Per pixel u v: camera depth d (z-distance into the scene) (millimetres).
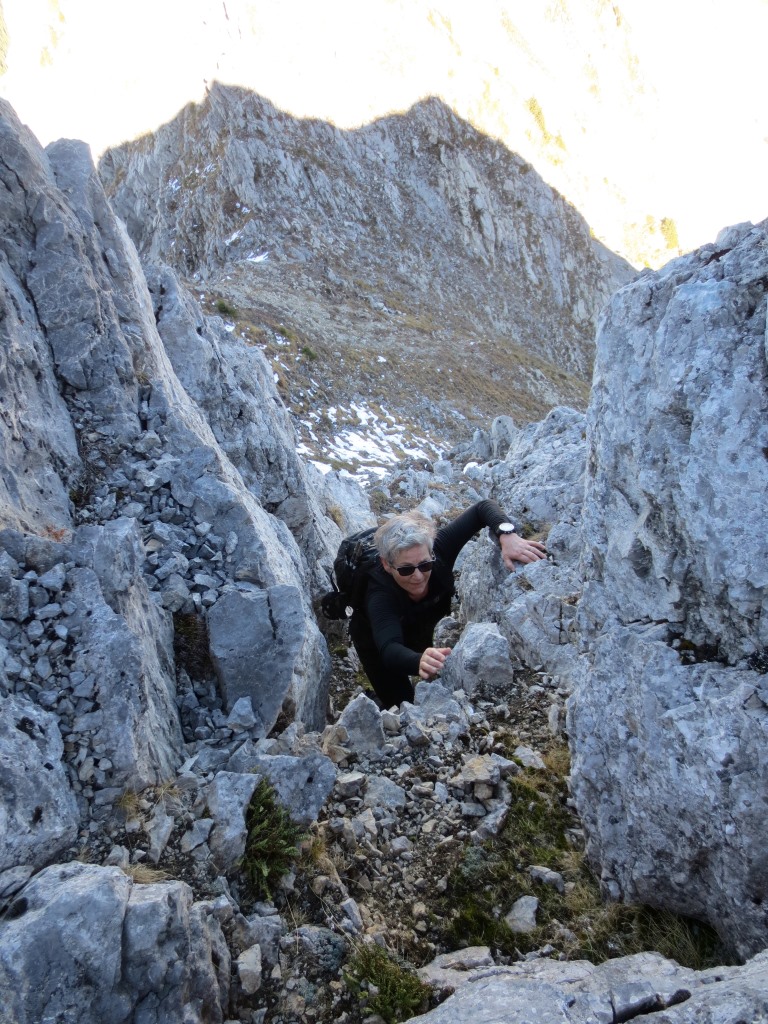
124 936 2818
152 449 5695
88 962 2734
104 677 3709
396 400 48812
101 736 3580
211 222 77062
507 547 5645
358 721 4719
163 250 78500
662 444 3596
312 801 3832
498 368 62812
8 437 4715
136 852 3344
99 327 5832
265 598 4711
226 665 4535
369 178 88375
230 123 81375
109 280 6359
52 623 3834
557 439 9180
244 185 77875
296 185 81125
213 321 9992
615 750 3695
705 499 3352
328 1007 3117
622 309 4020
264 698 4496
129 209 87000
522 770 4527
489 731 4949
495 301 88312
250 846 3535
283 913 3428
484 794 4301
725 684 3312
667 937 3525
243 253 74188
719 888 3283
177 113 86375
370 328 62188
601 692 3805
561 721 4918
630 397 3871
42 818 3240
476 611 7277
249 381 9016
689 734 3268
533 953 3508
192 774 3797
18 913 2883
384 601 5137
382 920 3605
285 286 66125
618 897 3713
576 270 98625
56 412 5449
